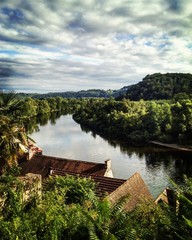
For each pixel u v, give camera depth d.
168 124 71.50
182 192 8.80
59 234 6.52
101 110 105.12
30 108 119.38
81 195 13.40
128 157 54.47
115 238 6.91
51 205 7.14
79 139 75.19
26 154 29.30
